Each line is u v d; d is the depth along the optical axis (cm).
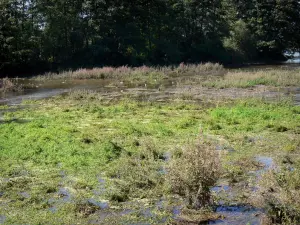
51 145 1179
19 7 4697
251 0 6200
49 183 894
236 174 923
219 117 1573
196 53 5616
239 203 772
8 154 1113
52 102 2206
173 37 5647
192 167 758
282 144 1186
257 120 1509
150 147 1095
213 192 823
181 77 3484
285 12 5912
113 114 1745
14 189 870
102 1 4772
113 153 1101
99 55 4803
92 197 818
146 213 745
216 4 5744
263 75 2941
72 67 4650
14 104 2202
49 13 4719
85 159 1051
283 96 2130
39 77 3769
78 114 1761
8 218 729
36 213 749
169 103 2044
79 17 4997
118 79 3541
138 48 5138
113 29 4962
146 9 5250
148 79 3356
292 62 5728
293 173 809
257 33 6097
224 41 5869
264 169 963
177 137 1281
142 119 1620
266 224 675
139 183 870
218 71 4066
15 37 4244
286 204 675
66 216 732
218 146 1173
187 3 5609
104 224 703
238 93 2317
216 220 707
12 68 4303
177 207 762
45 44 4728
